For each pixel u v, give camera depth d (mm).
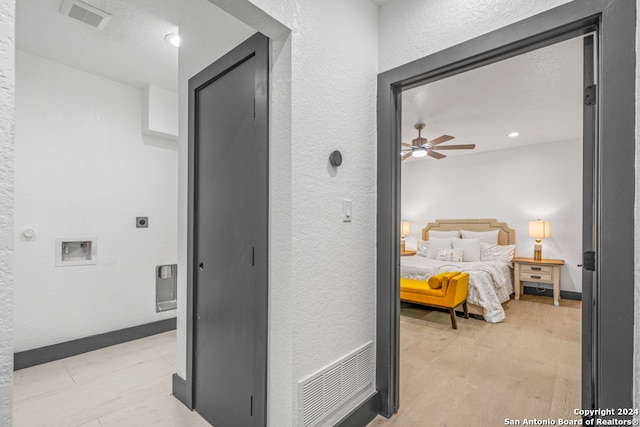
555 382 2225
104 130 2900
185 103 2057
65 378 2285
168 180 3352
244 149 1582
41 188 2549
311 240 1436
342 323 1609
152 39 2303
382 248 1825
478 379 2270
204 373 1851
